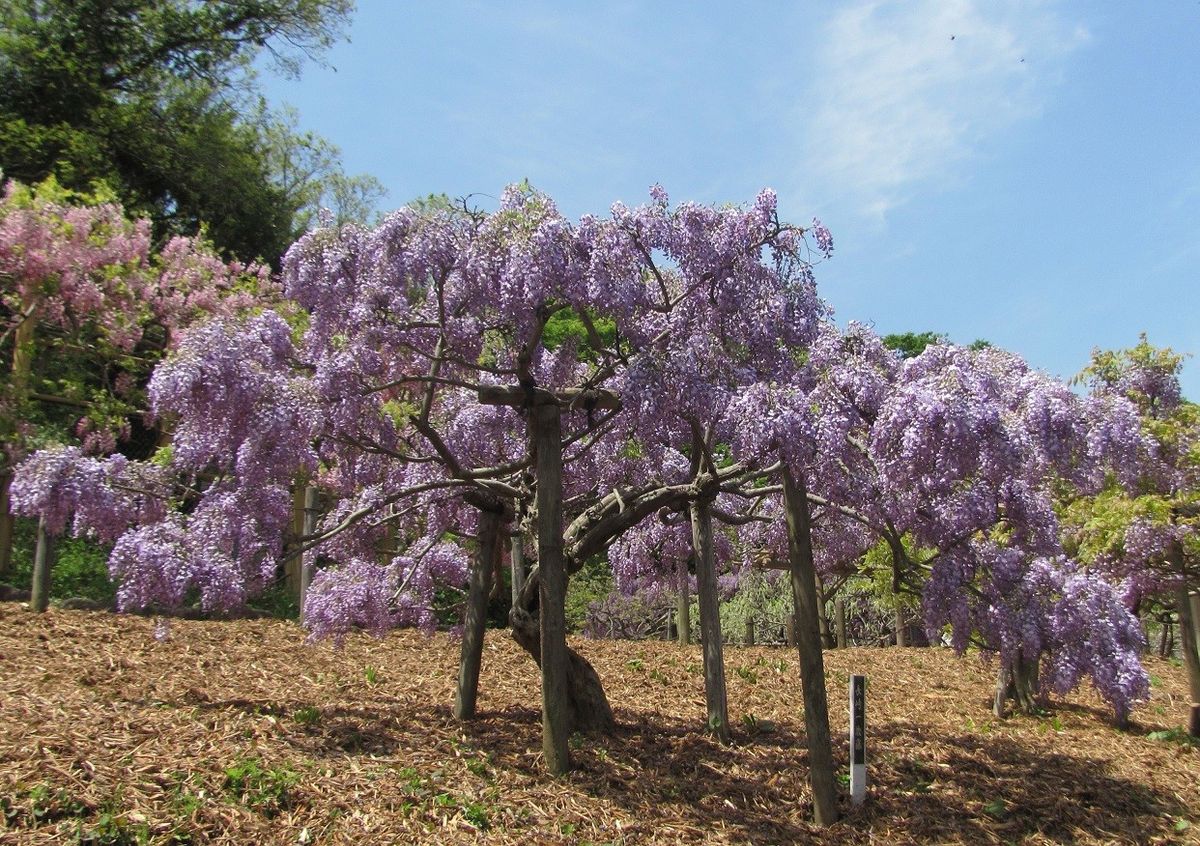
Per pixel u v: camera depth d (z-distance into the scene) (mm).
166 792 5008
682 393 5613
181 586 5816
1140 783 6914
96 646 8250
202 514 6145
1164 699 10383
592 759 6594
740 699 8984
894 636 15102
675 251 6156
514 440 7848
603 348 6422
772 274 6254
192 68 20781
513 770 6152
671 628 15820
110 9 18781
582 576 15672
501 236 6039
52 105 17562
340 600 7160
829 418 5426
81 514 6023
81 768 5082
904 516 5969
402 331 6383
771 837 5613
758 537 9203
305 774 5555
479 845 5047
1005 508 6211
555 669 6199
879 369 6668
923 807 6207
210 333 5645
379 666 8969
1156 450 8742
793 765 6832
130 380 12102
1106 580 8695
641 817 5691
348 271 6328
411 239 6070
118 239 11508
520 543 8250
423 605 7805
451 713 7418
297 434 5766
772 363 6090
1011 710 9047
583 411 7445
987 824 6000
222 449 6000
